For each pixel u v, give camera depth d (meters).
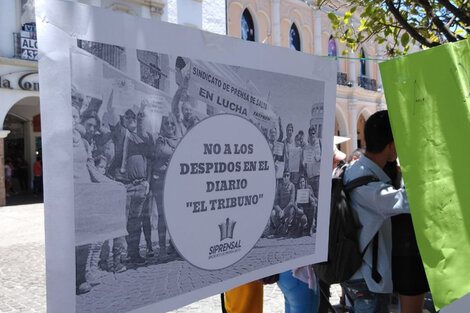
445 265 1.47
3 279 5.70
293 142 1.49
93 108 1.00
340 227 1.93
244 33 19.83
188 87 1.18
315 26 22.91
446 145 1.46
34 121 18.70
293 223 1.51
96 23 0.99
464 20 2.68
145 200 1.11
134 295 1.10
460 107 1.44
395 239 2.03
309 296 2.19
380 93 26.80
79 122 0.98
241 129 1.32
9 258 6.87
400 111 1.53
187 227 1.20
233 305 2.43
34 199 15.98
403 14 3.37
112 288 1.06
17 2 13.98
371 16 3.31
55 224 0.96
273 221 1.44
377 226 1.92
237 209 1.33
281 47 1.42
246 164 1.34
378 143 2.01
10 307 4.64
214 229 1.27
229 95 1.28
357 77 25.36
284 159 1.46
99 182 1.02
